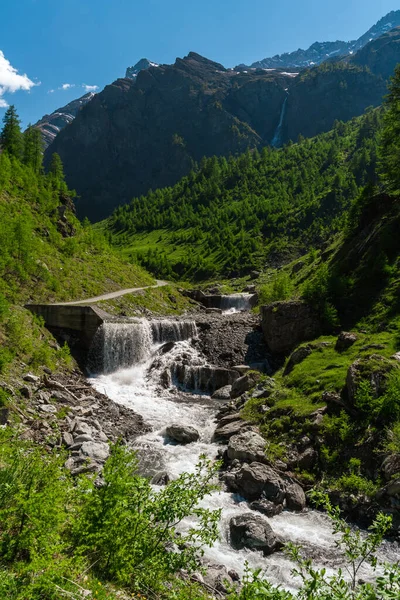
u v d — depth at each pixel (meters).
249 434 20.03
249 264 126.62
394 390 18.20
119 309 46.16
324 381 23.14
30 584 5.61
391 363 20.70
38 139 104.31
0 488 7.96
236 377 33.59
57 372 29.98
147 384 34.78
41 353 29.41
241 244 138.12
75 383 29.73
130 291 54.81
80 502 9.03
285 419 20.81
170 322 42.34
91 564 7.38
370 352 24.27
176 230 180.00
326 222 134.25
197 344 41.16
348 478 16.72
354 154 168.12
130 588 7.35
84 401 26.23
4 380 23.31
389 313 31.41
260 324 43.25
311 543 13.77
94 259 62.22
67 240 57.53
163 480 17.33
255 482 16.38
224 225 162.50
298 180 173.88
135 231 195.25
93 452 18.97
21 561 6.80
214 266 130.00
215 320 45.72
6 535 7.23
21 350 28.41
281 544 13.58
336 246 57.16
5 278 39.66
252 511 15.46
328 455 18.08
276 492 16.23
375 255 38.22
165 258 139.50
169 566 7.50
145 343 40.19
